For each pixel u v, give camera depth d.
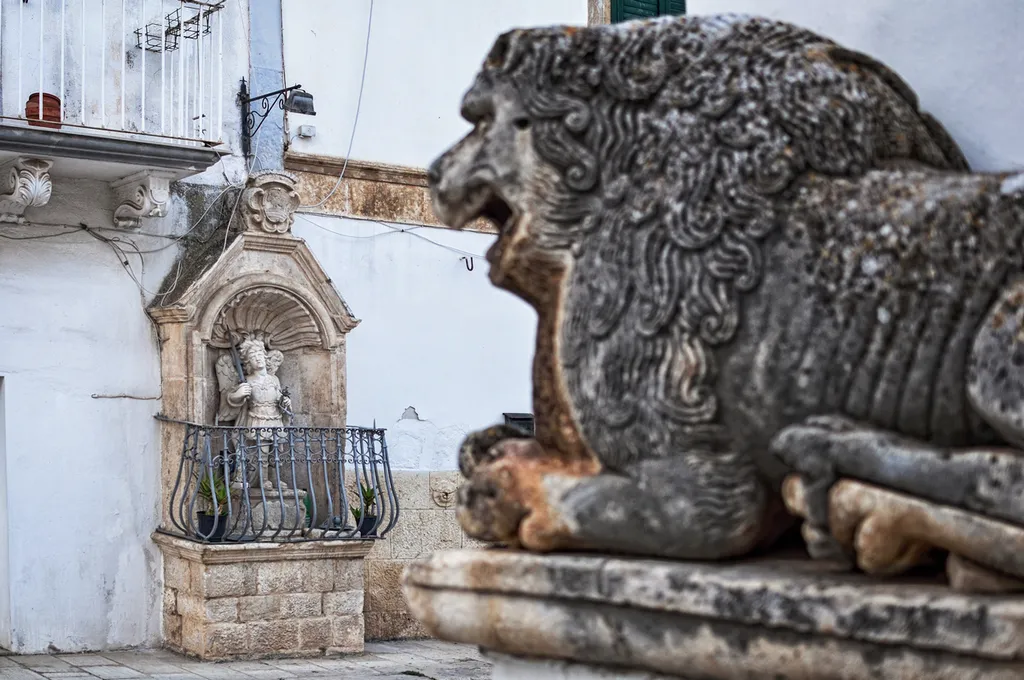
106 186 9.19
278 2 10.06
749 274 1.85
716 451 1.89
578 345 1.99
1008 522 1.59
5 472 8.77
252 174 9.73
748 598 1.74
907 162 1.97
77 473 8.98
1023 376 1.65
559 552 2.00
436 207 2.17
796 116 1.90
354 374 10.24
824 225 1.83
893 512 1.66
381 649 9.66
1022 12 2.28
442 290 10.70
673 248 1.91
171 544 9.02
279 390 9.38
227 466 8.80
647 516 1.90
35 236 8.92
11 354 8.80
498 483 2.03
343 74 10.35
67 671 8.15
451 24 10.89
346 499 9.52
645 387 1.91
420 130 10.67
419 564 2.15
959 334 1.73
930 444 1.73
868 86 2.01
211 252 9.51
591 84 2.04
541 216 2.04
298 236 10.01
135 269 9.28
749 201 1.87
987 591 1.61
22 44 8.78
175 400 9.17
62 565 8.90
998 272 1.72
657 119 1.98
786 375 1.82
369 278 10.38
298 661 8.93
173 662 8.66
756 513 1.87
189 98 9.55
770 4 2.62
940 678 1.60
